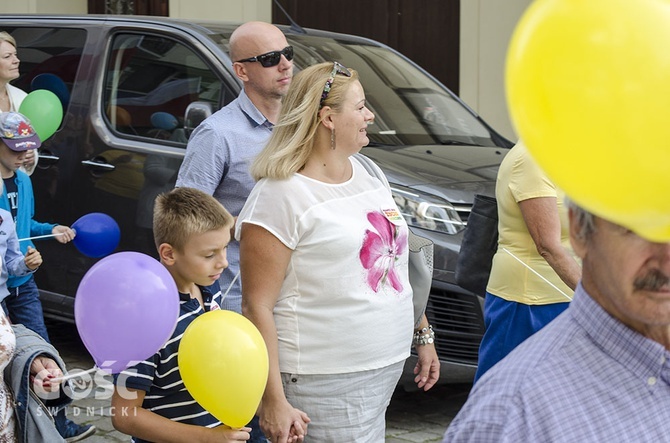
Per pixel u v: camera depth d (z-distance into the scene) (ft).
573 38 5.14
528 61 5.33
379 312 10.96
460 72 33.60
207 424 10.50
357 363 10.89
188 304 10.73
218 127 14.74
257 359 9.75
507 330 13.66
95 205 20.40
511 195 13.35
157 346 9.94
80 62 21.45
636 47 5.00
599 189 5.35
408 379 17.52
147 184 19.79
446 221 17.60
